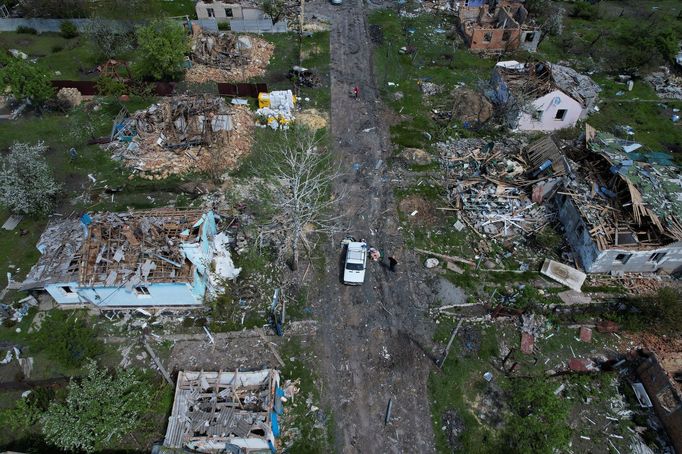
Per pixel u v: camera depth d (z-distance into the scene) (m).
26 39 48.50
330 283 26.66
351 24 52.16
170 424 19.59
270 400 19.80
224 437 18.84
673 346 23.84
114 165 33.69
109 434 18.98
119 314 25.00
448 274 27.23
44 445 20.08
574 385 22.22
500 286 26.66
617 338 24.30
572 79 38.44
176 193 31.69
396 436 20.44
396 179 33.31
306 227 29.59
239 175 33.06
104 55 44.94
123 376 20.73
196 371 22.28
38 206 29.36
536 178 31.56
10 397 21.64
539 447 19.83
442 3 57.22
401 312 25.30
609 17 56.81
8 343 23.66
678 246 25.27
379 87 42.69
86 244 23.66
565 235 28.97
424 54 47.59
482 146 35.75
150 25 40.47
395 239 29.22
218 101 36.44
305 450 19.89
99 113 38.59
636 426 20.84
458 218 30.45
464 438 20.36
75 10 49.75
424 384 22.23
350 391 21.94
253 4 49.47
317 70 44.59
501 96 39.72
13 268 27.09
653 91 43.50
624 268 26.80
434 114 39.62
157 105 36.78
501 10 49.44
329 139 36.59
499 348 23.73
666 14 57.56
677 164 34.34
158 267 23.47
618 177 28.33
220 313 24.88
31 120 37.75
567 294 26.06
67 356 22.45
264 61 45.50
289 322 24.64
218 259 26.39
